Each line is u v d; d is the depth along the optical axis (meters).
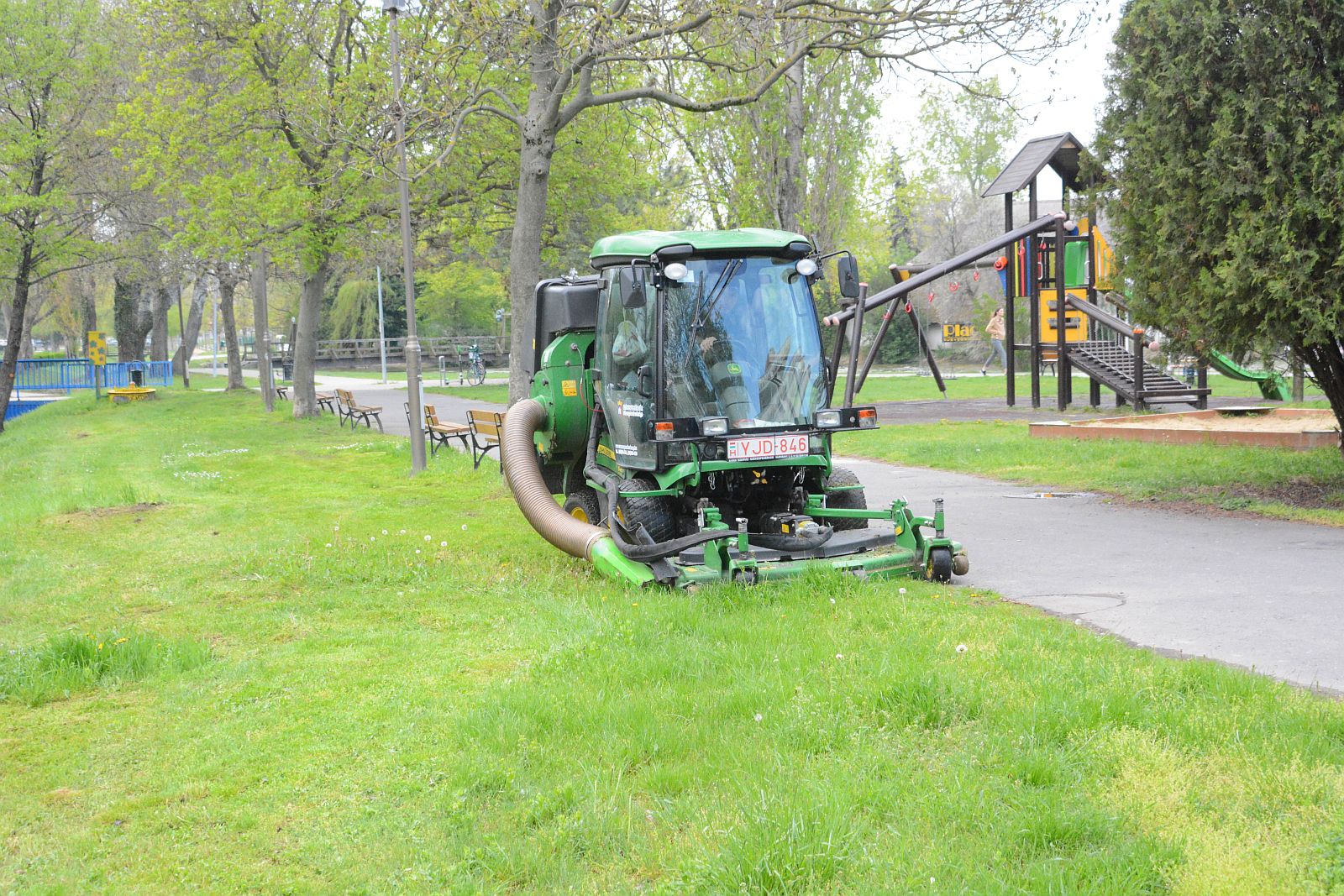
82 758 5.61
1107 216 12.98
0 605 9.47
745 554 8.17
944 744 5.08
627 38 14.25
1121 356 27.20
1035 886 3.70
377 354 69.25
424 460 18.41
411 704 6.20
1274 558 9.12
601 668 6.40
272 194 23.58
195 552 11.65
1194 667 5.84
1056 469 15.39
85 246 36.56
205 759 5.50
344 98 22.55
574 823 4.41
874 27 14.84
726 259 9.26
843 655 6.34
